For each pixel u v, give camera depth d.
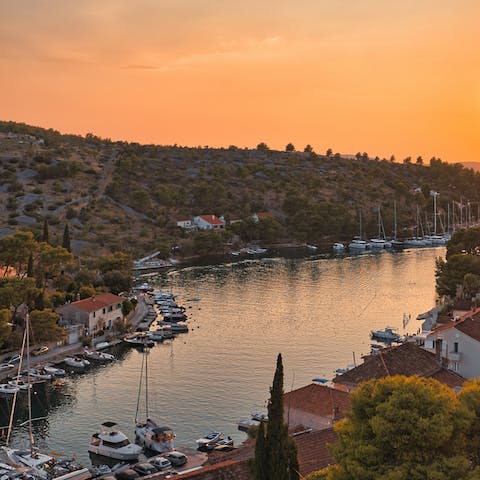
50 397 115.38
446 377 90.19
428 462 39.34
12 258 174.75
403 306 186.50
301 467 56.28
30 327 137.88
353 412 43.34
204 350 143.62
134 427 102.31
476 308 132.12
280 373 44.19
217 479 50.56
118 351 144.12
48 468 85.81
